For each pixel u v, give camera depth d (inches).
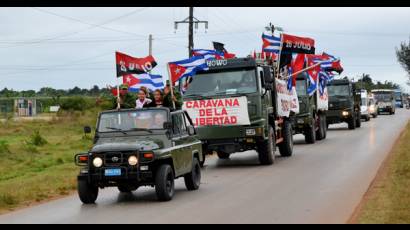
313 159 800.9
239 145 738.2
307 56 1086.4
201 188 561.6
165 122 508.7
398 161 682.2
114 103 637.9
